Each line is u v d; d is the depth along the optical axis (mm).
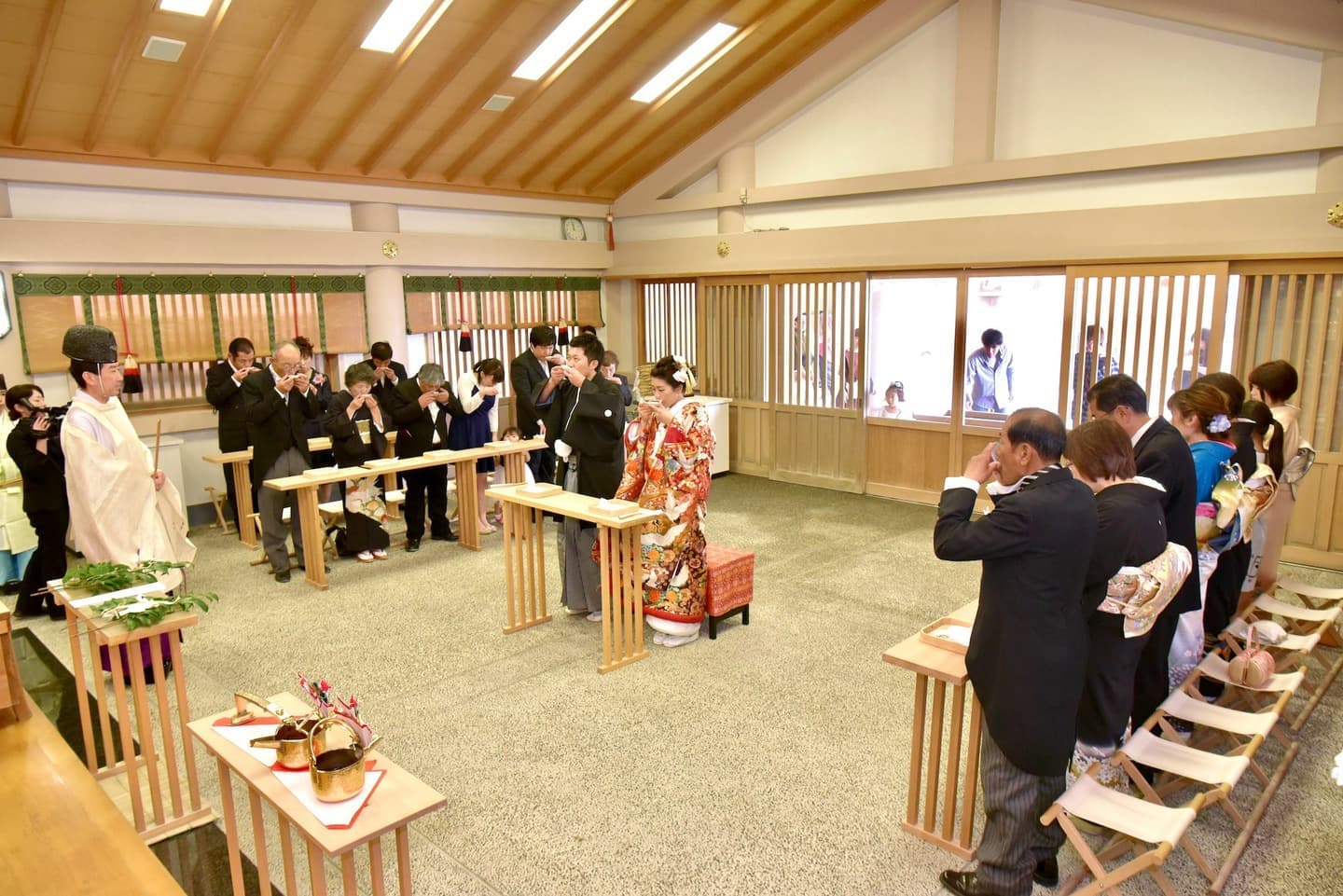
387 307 8125
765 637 4660
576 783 3252
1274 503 4270
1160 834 2197
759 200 8352
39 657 4559
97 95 5789
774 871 2732
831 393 8219
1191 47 5844
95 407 3926
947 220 7059
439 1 5699
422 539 6664
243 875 2752
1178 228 5902
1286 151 5449
